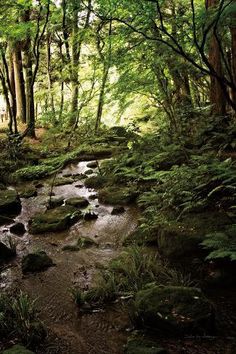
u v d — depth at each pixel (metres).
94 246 6.07
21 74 19.52
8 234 6.79
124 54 9.63
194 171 6.67
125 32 6.76
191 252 4.98
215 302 4.26
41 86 21.09
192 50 9.83
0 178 10.22
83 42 14.69
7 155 12.02
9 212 7.82
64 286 4.89
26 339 3.75
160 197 7.01
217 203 6.00
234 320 3.91
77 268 5.37
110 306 4.36
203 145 8.86
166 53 8.02
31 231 6.82
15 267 5.51
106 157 12.52
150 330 3.81
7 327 3.91
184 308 3.79
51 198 8.49
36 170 9.99
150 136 11.02
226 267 4.64
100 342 3.76
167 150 8.83
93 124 16.19
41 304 4.50
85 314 4.25
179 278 4.73
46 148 13.33
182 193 6.32
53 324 4.10
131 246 5.71
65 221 6.95
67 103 16.89
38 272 5.31
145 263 5.05
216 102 10.31
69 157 9.85
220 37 6.63
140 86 10.40
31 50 16.42
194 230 5.19
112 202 7.93
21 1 11.40
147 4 5.04
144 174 8.55
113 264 5.23
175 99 12.24
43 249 6.11
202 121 10.14
